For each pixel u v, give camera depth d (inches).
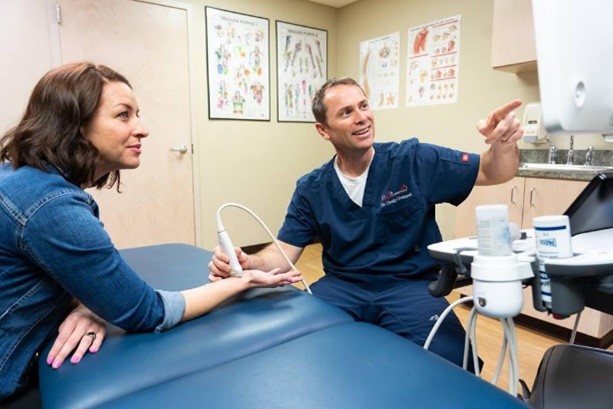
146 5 122.3
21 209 28.3
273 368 25.3
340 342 28.4
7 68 104.7
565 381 28.7
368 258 57.0
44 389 25.8
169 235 134.9
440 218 134.6
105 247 29.5
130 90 35.1
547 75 20.4
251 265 46.6
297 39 154.6
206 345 29.5
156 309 31.4
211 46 135.4
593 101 22.4
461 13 121.0
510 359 29.4
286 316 33.9
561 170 83.4
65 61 112.1
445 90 127.9
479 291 25.3
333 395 22.4
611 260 23.0
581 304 24.9
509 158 46.7
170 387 24.0
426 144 57.1
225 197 144.9
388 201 55.2
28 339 31.6
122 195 125.3
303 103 159.8
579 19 20.8
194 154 136.4
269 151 153.3
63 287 30.6
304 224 59.7
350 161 56.6
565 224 24.2
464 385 23.0
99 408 22.7
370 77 153.2
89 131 32.7
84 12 113.3
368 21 151.3
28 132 31.1
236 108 143.3
